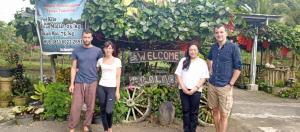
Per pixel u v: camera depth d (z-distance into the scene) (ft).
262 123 24.90
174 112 21.95
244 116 27.25
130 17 21.58
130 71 24.16
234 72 17.54
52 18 22.45
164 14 21.83
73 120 18.47
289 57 55.06
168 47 23.66
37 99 24.04
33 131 19.57
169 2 22.16
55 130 19.77
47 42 22.75
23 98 27.86
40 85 24.07
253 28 41.50
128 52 23.26
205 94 22.07
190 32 22.12
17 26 23.50
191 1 22.36
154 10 21.95
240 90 45.62
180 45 23.40
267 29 43.24
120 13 21.59
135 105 21.90
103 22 21.47
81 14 22.09
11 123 21.16
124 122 21.61
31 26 23.29
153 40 22.45
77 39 22.53
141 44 23.88
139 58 23.09
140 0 22.03
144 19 21.65
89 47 18.54
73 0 22.17
